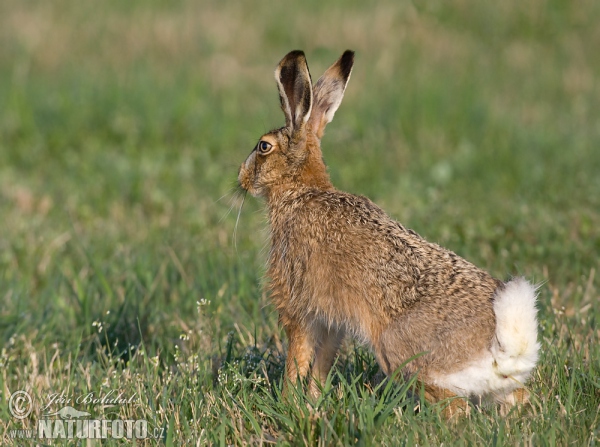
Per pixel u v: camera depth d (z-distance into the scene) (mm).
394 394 16828
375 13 60969
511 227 29312
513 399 16984
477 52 56438
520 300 16016
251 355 19938
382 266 17656
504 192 35406
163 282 26141
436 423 16062
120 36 59531
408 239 18062
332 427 15875
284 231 19375
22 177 38812
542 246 27328
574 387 17891
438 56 55594
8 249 29938
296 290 18906
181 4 65438
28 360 21391
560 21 59625
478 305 16750
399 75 51969
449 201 33250
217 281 25234
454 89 49438
